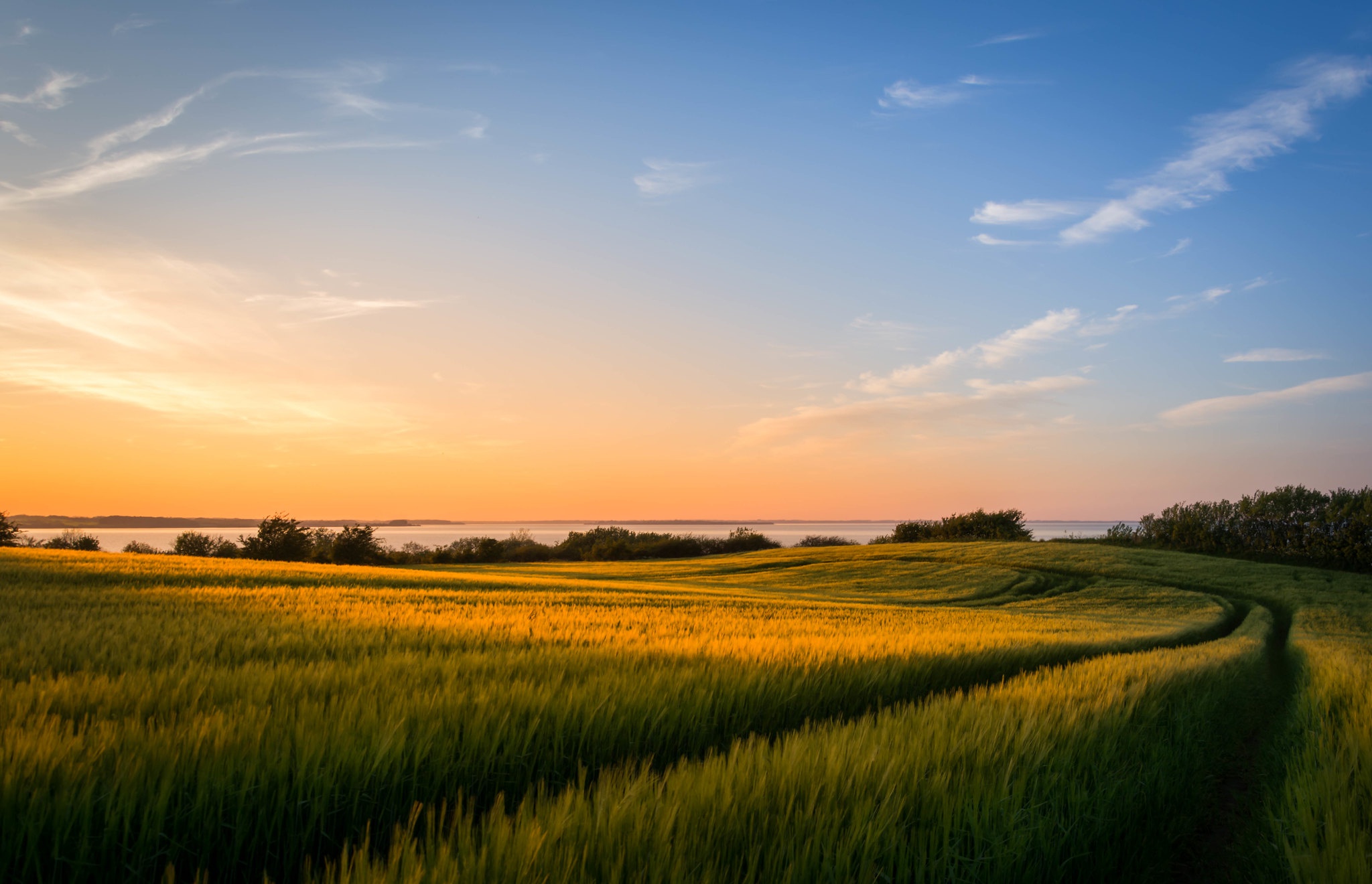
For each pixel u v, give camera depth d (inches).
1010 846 144.6
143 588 703.1
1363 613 1459.2
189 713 189.6
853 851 129.9
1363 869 136.1
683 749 239.0
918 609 1301.7
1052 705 267.1
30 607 505.7
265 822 148.9
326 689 235.0
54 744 147.7
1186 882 195.3
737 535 3843.5
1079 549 2477.9
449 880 101.1
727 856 125.6
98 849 132.9
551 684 249.1
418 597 810.8
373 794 164.1
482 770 185.6
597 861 116.6
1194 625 1197.1
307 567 1249.4
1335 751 264.8
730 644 424.5
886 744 188.4
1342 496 2268.7
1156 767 231.1
